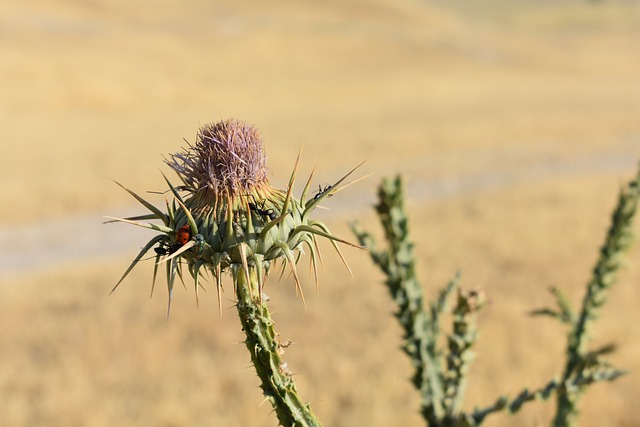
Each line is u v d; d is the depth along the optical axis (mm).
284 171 54156
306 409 3953
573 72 151250
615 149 65375
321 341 21281
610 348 5391
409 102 105188
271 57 134000
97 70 105062
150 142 68312
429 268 28328
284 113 92812
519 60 157625
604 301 5766
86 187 47438
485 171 55531
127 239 38000
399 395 17625
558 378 5305
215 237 3934
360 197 46312
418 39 162875
